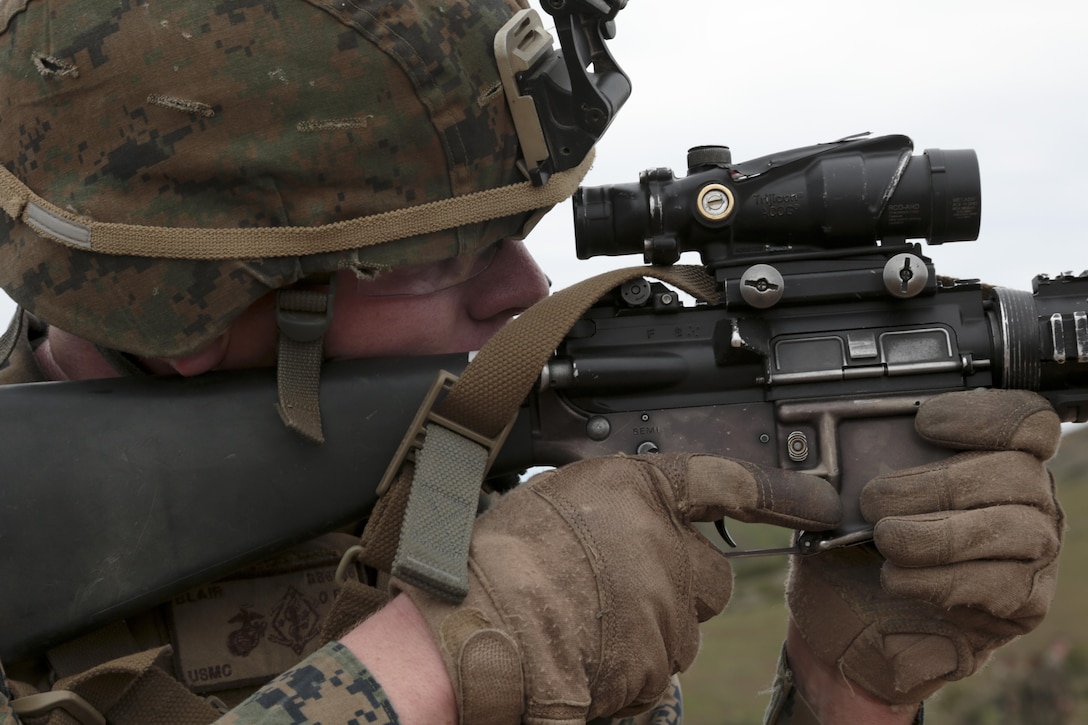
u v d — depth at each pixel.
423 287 1.37
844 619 1.43
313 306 1.28
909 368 1.34
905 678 1.37
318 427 1.27
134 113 1.21
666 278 1.35
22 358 1.54
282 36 1.20
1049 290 1.35
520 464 1.38
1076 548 7.49
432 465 1.20
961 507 1.26
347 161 1.23
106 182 1.23
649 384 1.35
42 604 1.23
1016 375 1.34
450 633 1.07
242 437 1.27
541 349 1.24
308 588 1.39
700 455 1.26
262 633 1.37
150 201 1.23
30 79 1.23
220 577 1.30
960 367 1.34
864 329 1.36
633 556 1.16
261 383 1.30
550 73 1.30
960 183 1.33
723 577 1.25
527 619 1.09
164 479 1.25
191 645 1.35
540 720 1.07
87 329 1.27
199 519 1.26
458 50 1.25
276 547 1.28
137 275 1.24
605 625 1.12
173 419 1.27
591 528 1.16
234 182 1.22
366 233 1.25
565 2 1.28
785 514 1.26
